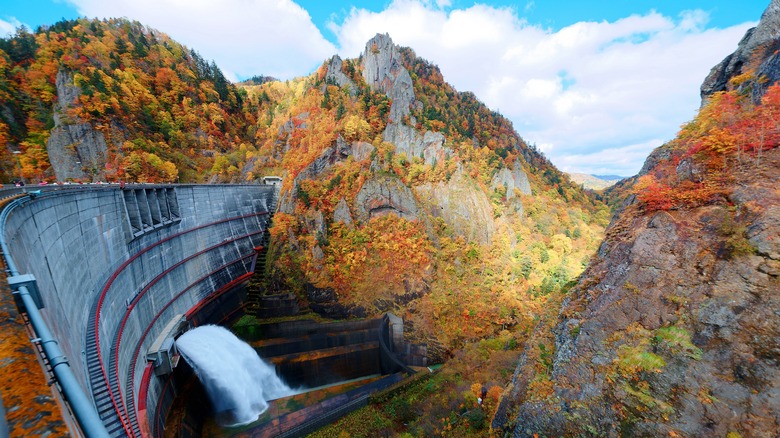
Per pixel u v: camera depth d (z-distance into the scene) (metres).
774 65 26.09
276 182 116.56
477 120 142.00
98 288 36.00
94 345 28.95
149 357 43.47
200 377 51.44
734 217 19.39
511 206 113.00
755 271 17.39
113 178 90.06
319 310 77.06
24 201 24.45
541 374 23.70
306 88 153.25
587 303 23.44
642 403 17.80
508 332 76.25
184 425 44.69
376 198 93.62
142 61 122.88
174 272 57.53
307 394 61.72
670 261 20.42
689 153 24.52
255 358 61.69
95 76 98.00
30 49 99.56
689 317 18.42
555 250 106.75
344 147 101.75
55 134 86.75
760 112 22.50
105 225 39.97
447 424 36.50
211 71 154.38
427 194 101.56
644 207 24.53
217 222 76.19
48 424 4.85
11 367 6.02
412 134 109.06
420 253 90.44
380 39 142.75
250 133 150.12
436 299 84.31
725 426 15.34
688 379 17.06
